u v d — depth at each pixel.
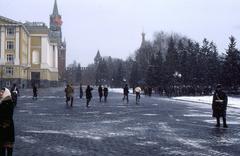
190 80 79.69
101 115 27.81
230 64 67.94
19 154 12.30
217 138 16.41
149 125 21.36
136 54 149.50
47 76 152.88
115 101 49.97
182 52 84.94
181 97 65.75
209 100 53.38
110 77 198.25
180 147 13.95
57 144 14.38
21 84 122.19
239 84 68.62
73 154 12.36
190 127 20.59
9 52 120.62
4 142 10.20
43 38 151.75
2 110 10.16
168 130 19.14
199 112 31.64
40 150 13.06
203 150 13.34
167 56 87.31
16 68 120.06
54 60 177.88
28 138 15.88
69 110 32.62
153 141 15.37
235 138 16.44
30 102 44.97
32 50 151.25
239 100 51.66
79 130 18.77
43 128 19.45
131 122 22.94
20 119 24.28
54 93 79.88
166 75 84.25
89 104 42.19
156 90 94.12
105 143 14.73
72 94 37.78
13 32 121.06
